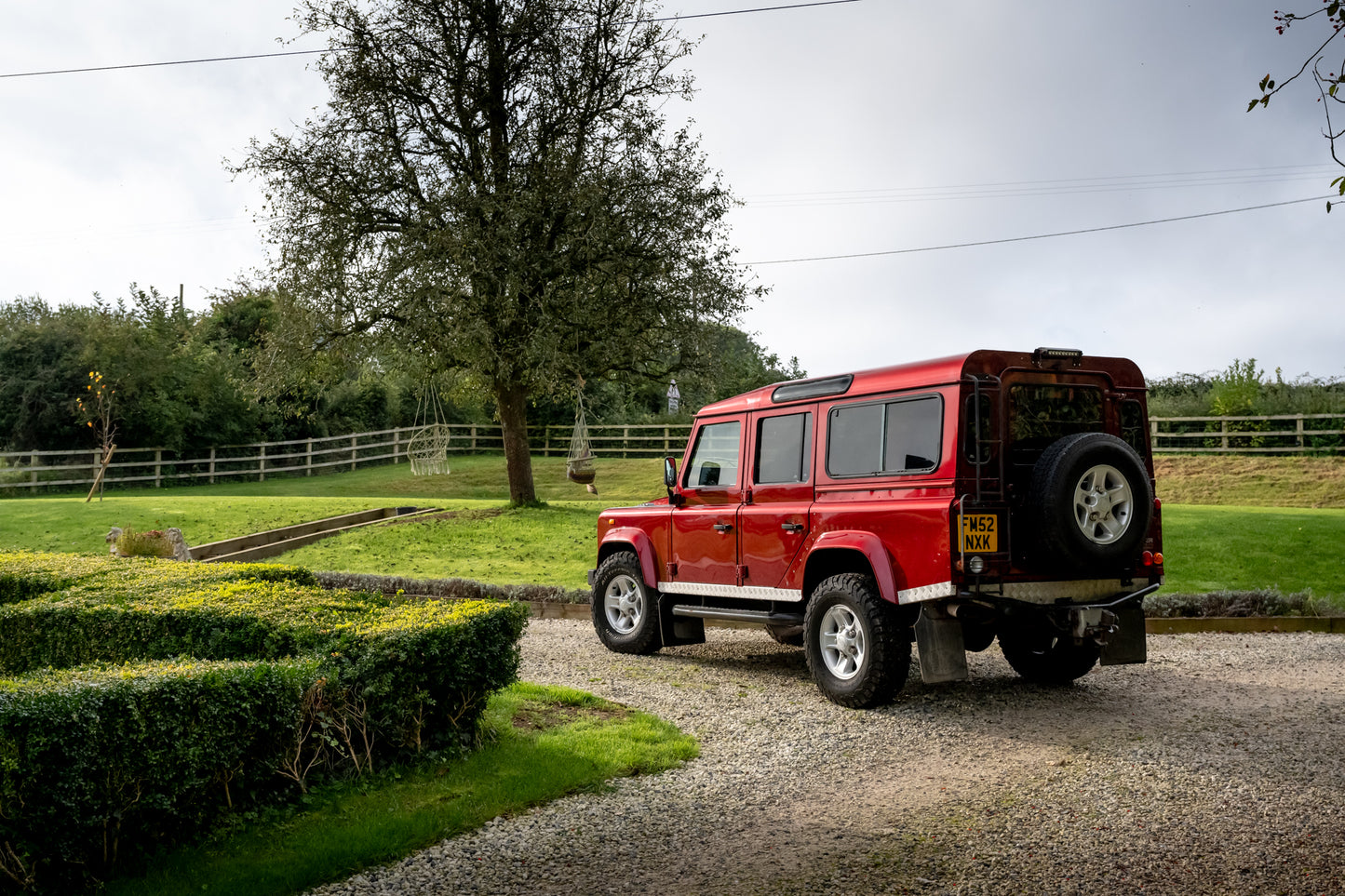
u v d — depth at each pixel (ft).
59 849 12.44
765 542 25.44
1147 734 19.69
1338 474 81.41
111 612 20.84
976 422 20.51
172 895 12.34
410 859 13.69
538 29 66.33
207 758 14.16
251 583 23.85
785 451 25.63
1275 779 16.40
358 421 130.21
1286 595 34.88
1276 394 100.78
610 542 30.94
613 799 16.22
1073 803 15.46
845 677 22.75
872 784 16.89
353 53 65.26
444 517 65.10
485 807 15.51
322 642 17.74
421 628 17.71
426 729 18.07
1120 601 21.74
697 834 14.61
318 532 62.18
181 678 13.93
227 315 134.10
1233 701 22.74
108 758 12.98
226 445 118.01
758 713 22.17
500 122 68.33
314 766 16.37
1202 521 51.19
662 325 67.72
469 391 77.20
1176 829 14.14
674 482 29.12
